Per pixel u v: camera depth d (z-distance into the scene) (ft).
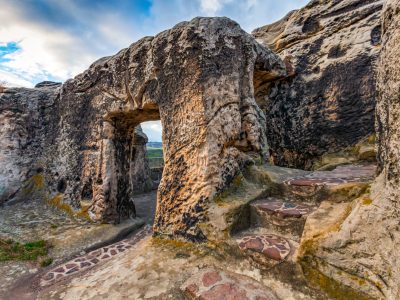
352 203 6.82
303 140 16.08
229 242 7.95
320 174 10.44
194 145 9.52
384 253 5.22
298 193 9.10
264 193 9.68
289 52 17.20
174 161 10.12
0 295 8.57
